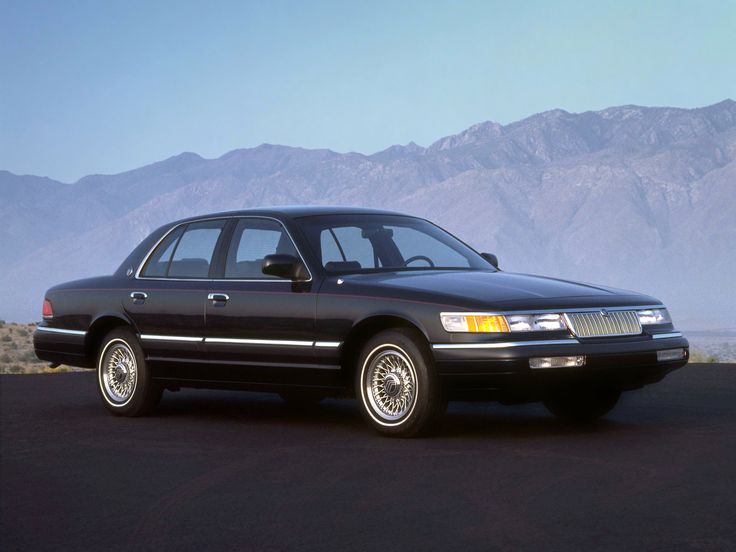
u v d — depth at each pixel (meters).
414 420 7.82
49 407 11.05
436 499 5.78
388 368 8.05
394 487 6.15
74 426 9.37
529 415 9.26
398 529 5.14
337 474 6.63
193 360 9.28
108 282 10.17
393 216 9.62
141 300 9.71
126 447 8.06
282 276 8.54
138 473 6.96
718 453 6.92
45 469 7.21
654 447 7.22
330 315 8.27
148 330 9.62
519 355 7.42
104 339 10.05
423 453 7.25
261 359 8.74
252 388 8.98
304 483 6.39
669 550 4.57
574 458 6.86
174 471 6.98
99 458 7.59
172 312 9.41
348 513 5.53
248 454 7.52
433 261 9.08
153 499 6.11
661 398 10.47
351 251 8.80
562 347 7.54
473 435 8.01
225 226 9.49
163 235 9.98
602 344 7.70
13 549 5.06
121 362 9.95
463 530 5.07
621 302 8.06
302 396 10.75
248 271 9.01
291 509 5.69
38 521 5.64
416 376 7.79
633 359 7.80
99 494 6.31
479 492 5.91
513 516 5.31
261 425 9.02
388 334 7.96
